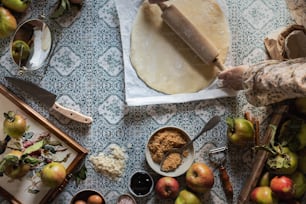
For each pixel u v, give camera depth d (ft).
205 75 4.93
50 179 4.57
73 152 4.83
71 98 4.92
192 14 4.96
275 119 4.69
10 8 4.82
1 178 4.80
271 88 3.85
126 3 4.93
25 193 4.81
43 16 4.91
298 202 4.71
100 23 4.99
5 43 4.92
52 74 4.93
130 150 4.90
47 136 4.82
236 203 4.91
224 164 4.92
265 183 4.70
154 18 4.96
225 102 4.96
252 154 4.92
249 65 4.69
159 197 4.87
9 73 4.91
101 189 4.88
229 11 5.04
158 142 4.76
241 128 4.67
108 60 4.96
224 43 4.95
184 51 4.94
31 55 4.84
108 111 4.92
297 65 3.74
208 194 4.90
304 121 4.64
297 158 4.60
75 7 4.95
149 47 4.93
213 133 4.94
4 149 4.79
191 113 4.95
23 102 4.81
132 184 4.76
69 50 4.95
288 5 4.17
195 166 4.66
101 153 4.89
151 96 4.90
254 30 5.04
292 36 4.60
